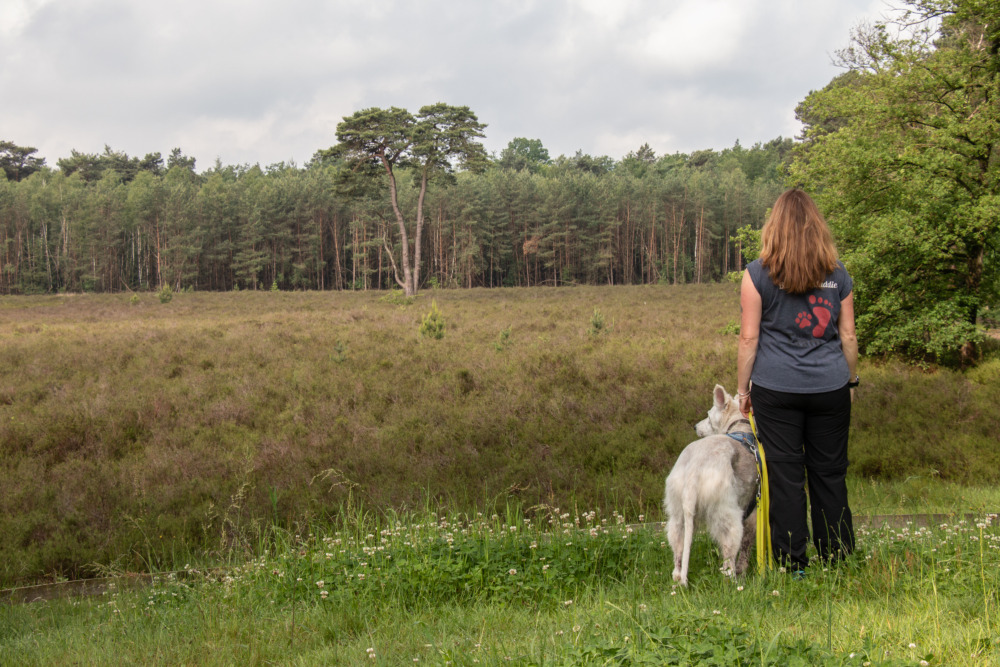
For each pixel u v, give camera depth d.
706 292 44.88
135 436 11.41
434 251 84.44
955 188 14.09
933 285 14.42
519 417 11.71
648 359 16.50
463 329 23.73
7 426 11.35
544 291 50.53
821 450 3.89
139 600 5.14
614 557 4.75
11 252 83.00
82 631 4.35
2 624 4.84
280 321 26.52
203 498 8.52
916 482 8.06
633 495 8.11
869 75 15.55
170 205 81.00
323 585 4.69
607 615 3.35
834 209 15.20
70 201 87.06
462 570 4.69
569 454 9.80
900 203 14.15
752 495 4.06
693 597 3.52
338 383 14.51
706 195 85.31
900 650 2.56
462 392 13.84
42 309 41.25
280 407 13.03
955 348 13.55
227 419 12.21
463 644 3.13
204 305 40.88
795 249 3.67
